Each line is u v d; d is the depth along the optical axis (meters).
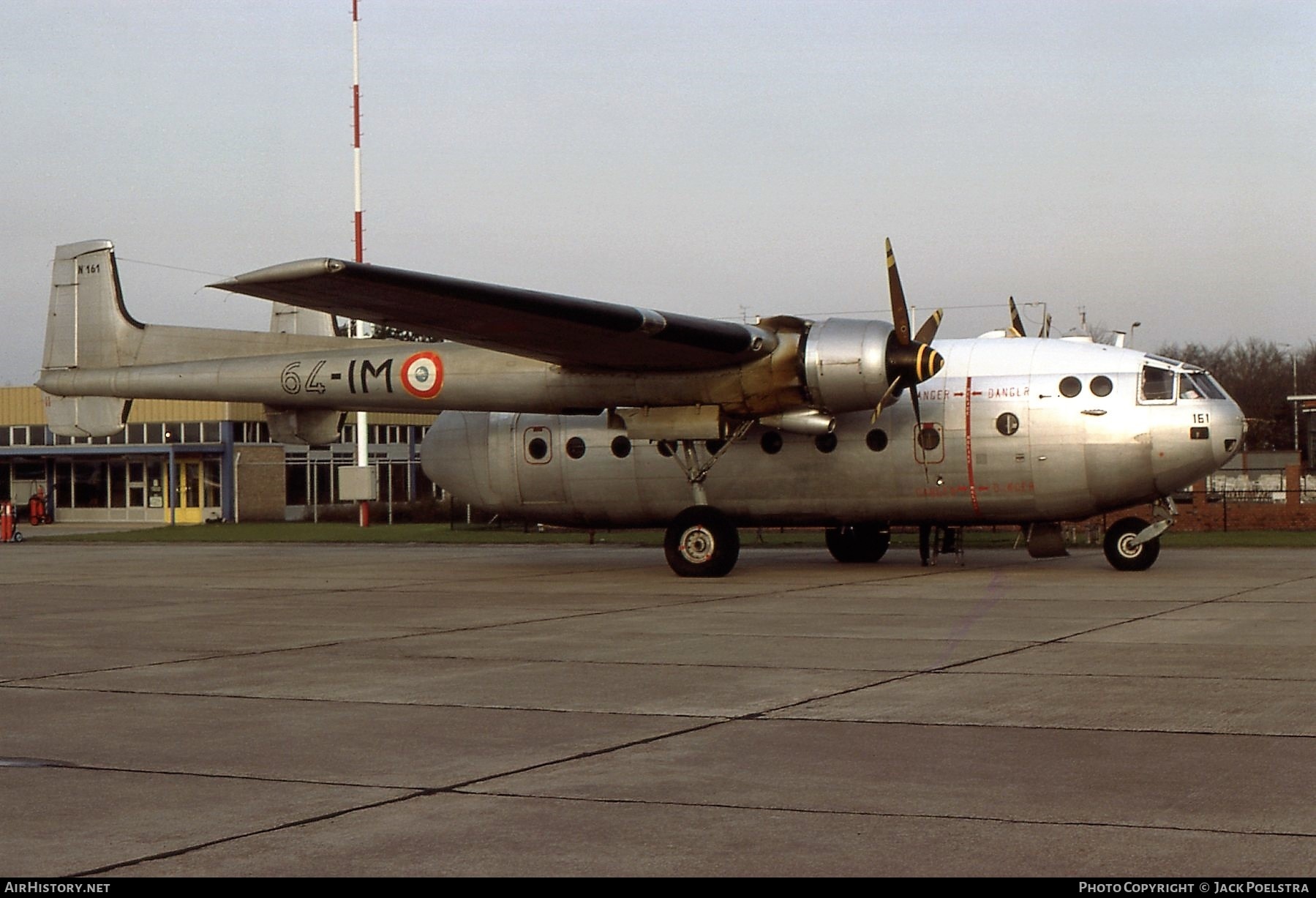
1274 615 13.74
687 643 12.34
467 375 20.23
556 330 17.34
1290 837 5.67
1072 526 29.27
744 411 19.41
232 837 5.90
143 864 5.49
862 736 7.88
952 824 5.94
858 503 20.03
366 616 15.18
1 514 36.62
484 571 22.39
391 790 6.73
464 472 22.70
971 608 14.88
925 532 21.55
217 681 10.42
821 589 17.66
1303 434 77.56
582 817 6.16
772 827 5.95
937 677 10.04
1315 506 30.70
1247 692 9.16
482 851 5.64
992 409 19.08
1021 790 6.53
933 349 18.80
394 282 15.06
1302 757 7.16
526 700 9.36
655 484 21.28
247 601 17.41
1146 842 5.61
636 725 8.38
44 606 16.98
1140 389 18.56
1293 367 81.19
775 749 7.54
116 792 6.74
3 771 7.25
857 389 18.56
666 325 17.34
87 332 23.42
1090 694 9.17
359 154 39.78
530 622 14.28
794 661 11.03
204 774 7.14
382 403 21.03
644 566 22.97
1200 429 18.23
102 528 46.88
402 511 43.59
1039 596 16.19
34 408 51.38
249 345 22.11
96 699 9.64
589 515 22.08
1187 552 24.12
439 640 12.83
